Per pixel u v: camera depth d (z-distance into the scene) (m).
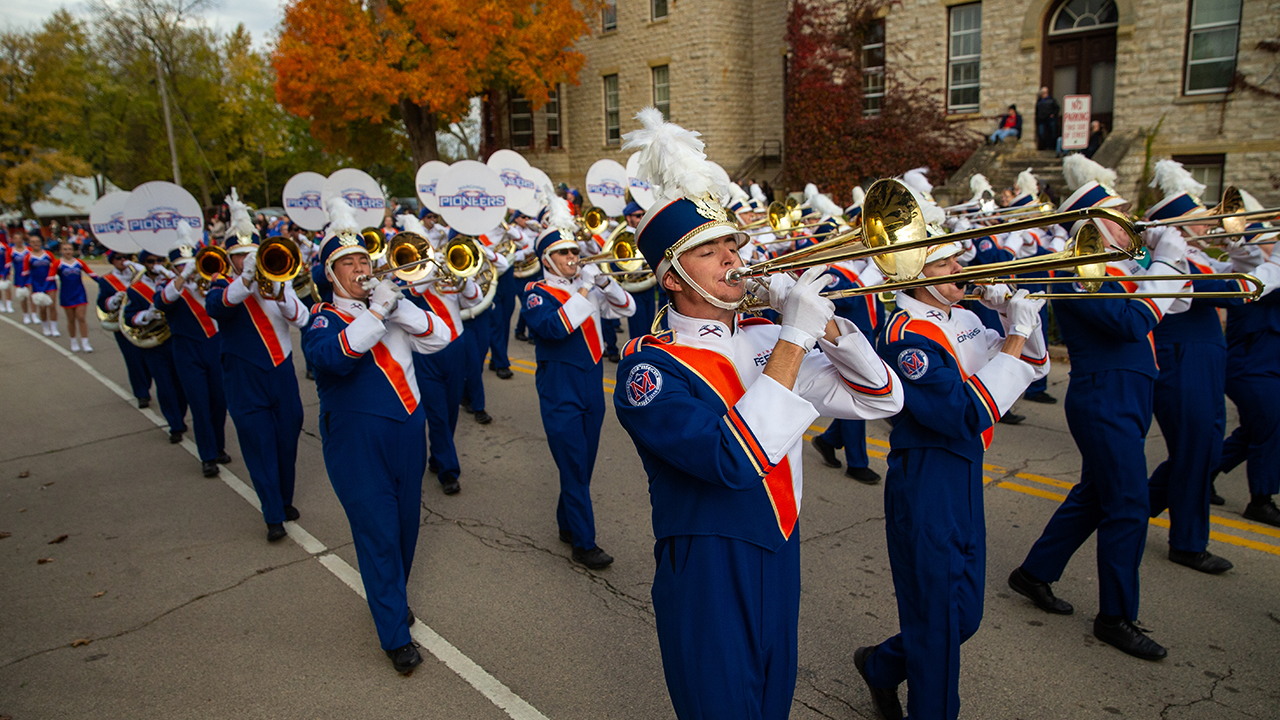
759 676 2.19
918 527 2.89
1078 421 3.72
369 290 3.84
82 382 10.45
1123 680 3.48
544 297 4.65
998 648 3.75
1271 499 4.99
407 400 3.76
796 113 17.09
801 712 3.36
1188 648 3.70
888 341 2.99
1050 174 14.19
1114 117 14.53
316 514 5.66
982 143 15.72
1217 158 13.59
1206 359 4.16
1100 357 3.65
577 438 4.61
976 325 3.28
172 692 3.62
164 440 7.70
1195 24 13.52
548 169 25.80
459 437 7.39
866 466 5.95
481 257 5.25
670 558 2.25
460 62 20.94
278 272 4.71
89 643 4.05
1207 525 4.36
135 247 8.26
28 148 33.72
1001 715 3.28
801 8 16.91
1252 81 13.03
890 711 3.22
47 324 14.59
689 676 2.15
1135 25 14.04
